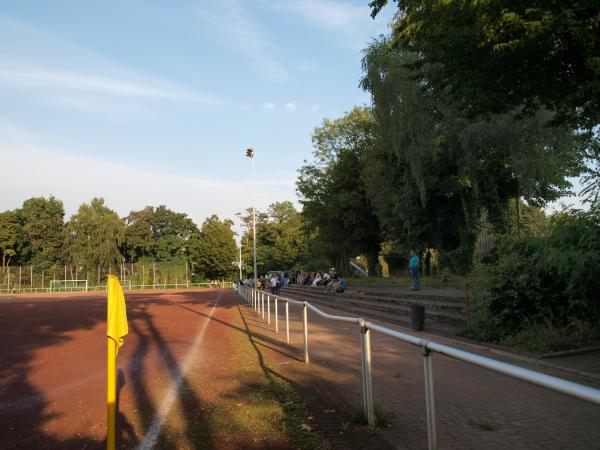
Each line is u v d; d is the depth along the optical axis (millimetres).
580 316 9547
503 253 11469
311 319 17453
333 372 8055
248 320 18141
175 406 6332
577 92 7863
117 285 4250
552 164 23938
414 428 5055
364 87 25359
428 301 16953
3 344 13297
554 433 4715
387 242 41719
